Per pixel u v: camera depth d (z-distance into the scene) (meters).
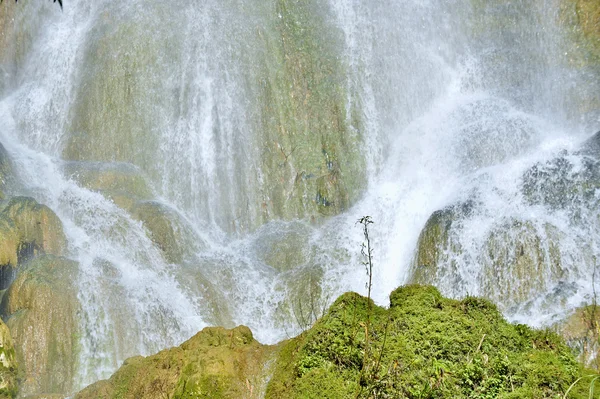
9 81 15.09
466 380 4.53
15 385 8.43
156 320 10.38
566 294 8.27
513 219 9.70
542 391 4.45
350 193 13.63
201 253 12.30
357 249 11.84
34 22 15.31
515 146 12.95
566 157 10.61
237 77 14.27
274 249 12.09
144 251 11.65
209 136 14.00
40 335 9.59
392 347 4.77
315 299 10.80
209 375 4.97
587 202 9.62
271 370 5.04
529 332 4.98
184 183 13.75
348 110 14.22
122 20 14.59
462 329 4.87
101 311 10.15
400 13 14.94
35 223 10.95
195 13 14.65
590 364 5.91
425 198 12.55
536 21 14.70
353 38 14.77
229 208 13.66
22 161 12.98
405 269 10.85
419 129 13.88
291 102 14.21
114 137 13.82
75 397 5.95
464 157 12.95
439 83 14.74
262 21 14.66
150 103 14.03
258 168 13.79
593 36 14.27
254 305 11.02
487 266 9.52
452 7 15.09
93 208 12.11
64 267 10.36
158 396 5.34
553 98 13.97
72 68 14.52
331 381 4.65
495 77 14.57
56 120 14.20
